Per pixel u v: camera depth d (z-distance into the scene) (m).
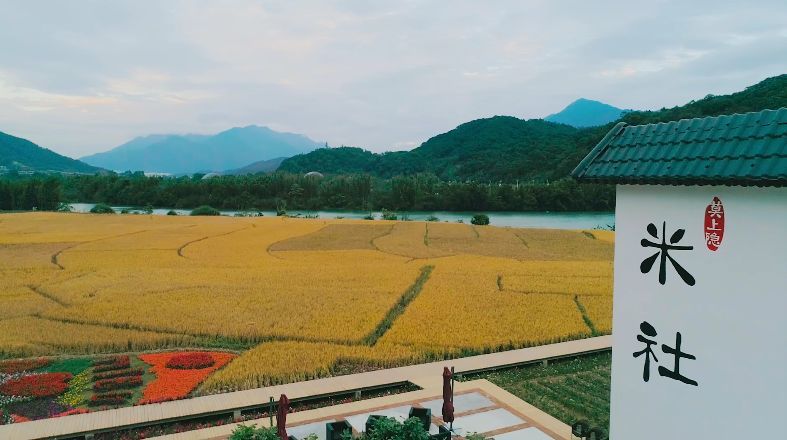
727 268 7.22
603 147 8.89
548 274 36.75
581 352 21.45
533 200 103.12
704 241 7.50
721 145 7.09
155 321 25.06
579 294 31.16
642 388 8.59
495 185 112.94
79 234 55.34
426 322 25.14
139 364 20.97
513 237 57.44
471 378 19.38
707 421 7.60
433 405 16.53
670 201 7.95
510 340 22.47
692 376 7.77
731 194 7.11
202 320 25.30
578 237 57.66
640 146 8.30
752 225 6.89
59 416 15.79
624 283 8.80
